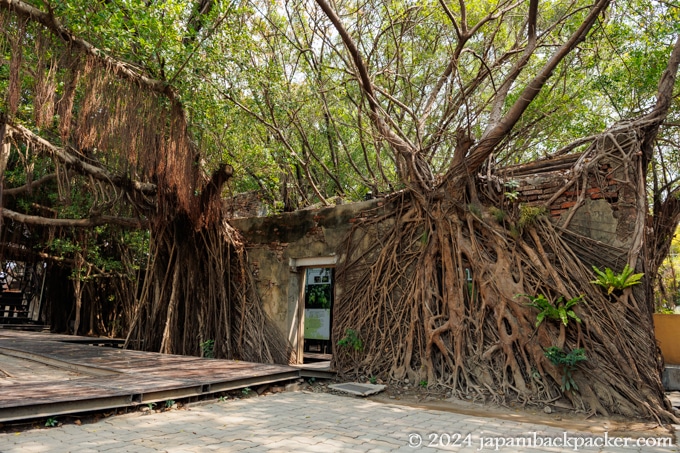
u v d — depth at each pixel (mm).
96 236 13812
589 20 6059
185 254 10070
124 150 7414
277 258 9375
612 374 5336
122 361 7293
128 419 4516
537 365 5758
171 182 8211
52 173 11086
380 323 7391
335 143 13461
